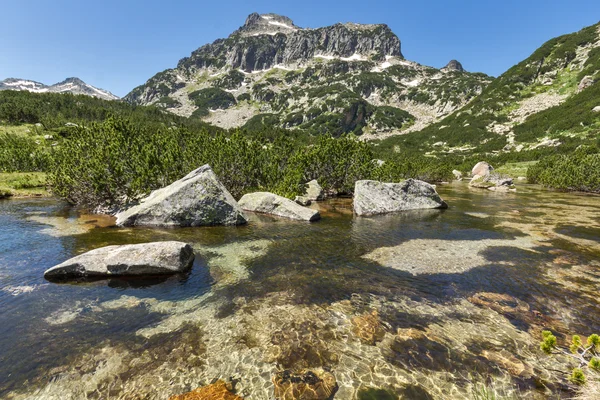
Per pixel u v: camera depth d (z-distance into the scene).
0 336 7.43
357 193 25.27
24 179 36.03
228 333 7.71
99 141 23.70
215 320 8.31
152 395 5.71
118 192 22.02
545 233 18.31
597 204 30.17
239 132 31.86
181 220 18.48
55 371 6.31
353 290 10.30
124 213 19.47
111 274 10.88
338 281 11.02
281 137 39.69
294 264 12.66
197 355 6.87
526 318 8.62
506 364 6.70
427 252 14.50
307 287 10.47
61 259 12.29
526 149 99.62
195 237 16.12
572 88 135.88
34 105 122.69
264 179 31.06
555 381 6.18
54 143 79.00
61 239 14.96
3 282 10.29
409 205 26.61
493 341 7.55
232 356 6.85
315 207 27.45
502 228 19.58
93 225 18.17
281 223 20.05
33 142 76.38
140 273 11.05
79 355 6.80
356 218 22.47
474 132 139.75
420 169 60.66
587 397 5.22
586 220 22.22
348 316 8.63
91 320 8.21
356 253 14.23
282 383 6.03
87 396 5.70
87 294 9.67
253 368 6.48
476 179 52.69
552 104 133.50
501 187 45.59
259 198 23.86
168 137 31.97
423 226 19.97
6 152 48.91
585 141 83.88
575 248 15.26
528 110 139.38
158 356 6.81
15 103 116.50
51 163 27.80
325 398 5.70
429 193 27.69
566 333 7.89
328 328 8.01
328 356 6.89
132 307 8.95
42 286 10.10
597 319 8.56
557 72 155.75
